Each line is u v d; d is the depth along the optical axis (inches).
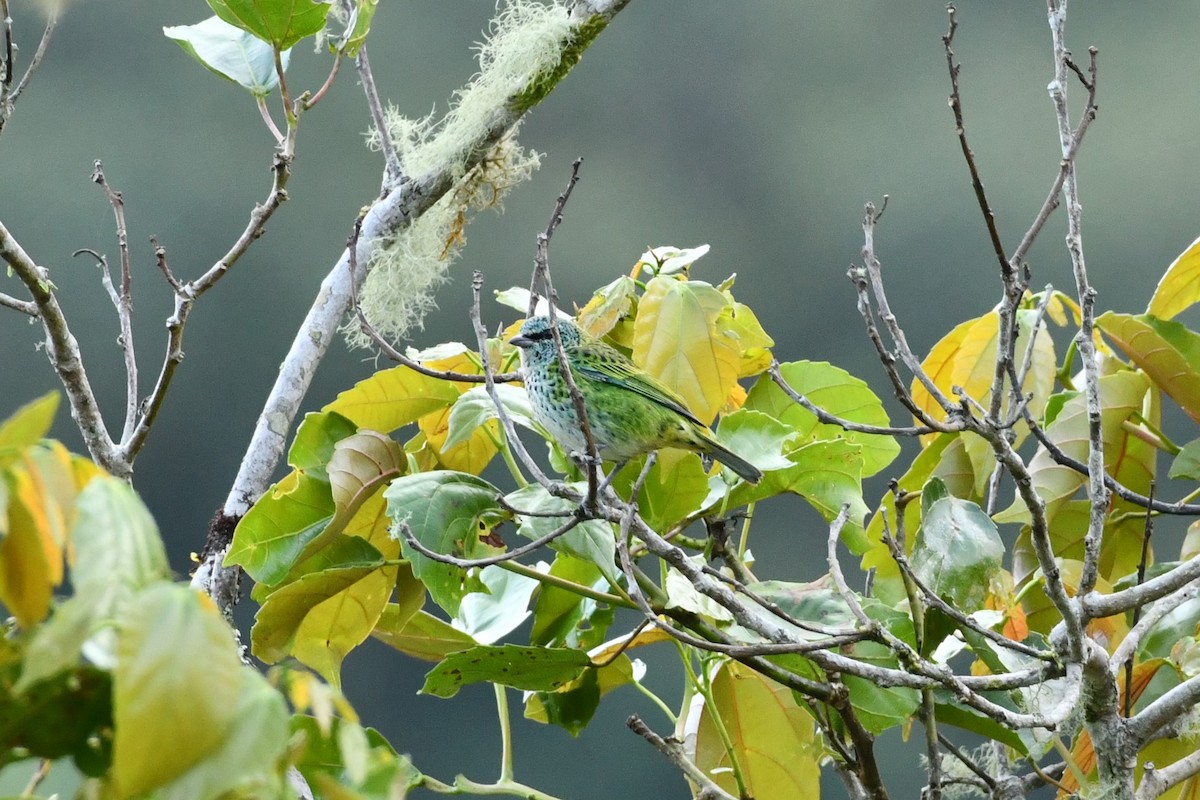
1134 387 368.5
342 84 1563.7
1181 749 323.6
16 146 1491.1
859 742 279.1
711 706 312.5
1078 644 265.4
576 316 383.6
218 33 356.5
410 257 357.7
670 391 333.1
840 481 339.0
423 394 352.8
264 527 318.7
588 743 1220.5
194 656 115.7
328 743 231.3
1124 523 377.1
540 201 1582.2
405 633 349.1
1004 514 353.1
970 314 1491.1
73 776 132.2
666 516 339.3
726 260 1582.2
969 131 1599.4
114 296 343.0
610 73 1686.8
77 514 122.1
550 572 337.7
